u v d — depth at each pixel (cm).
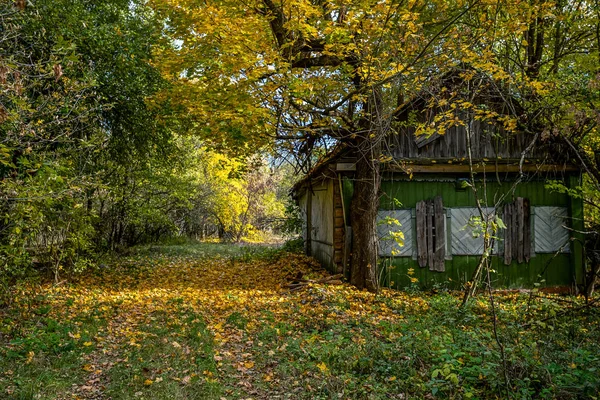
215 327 711
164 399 463
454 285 1074
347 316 771
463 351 563
